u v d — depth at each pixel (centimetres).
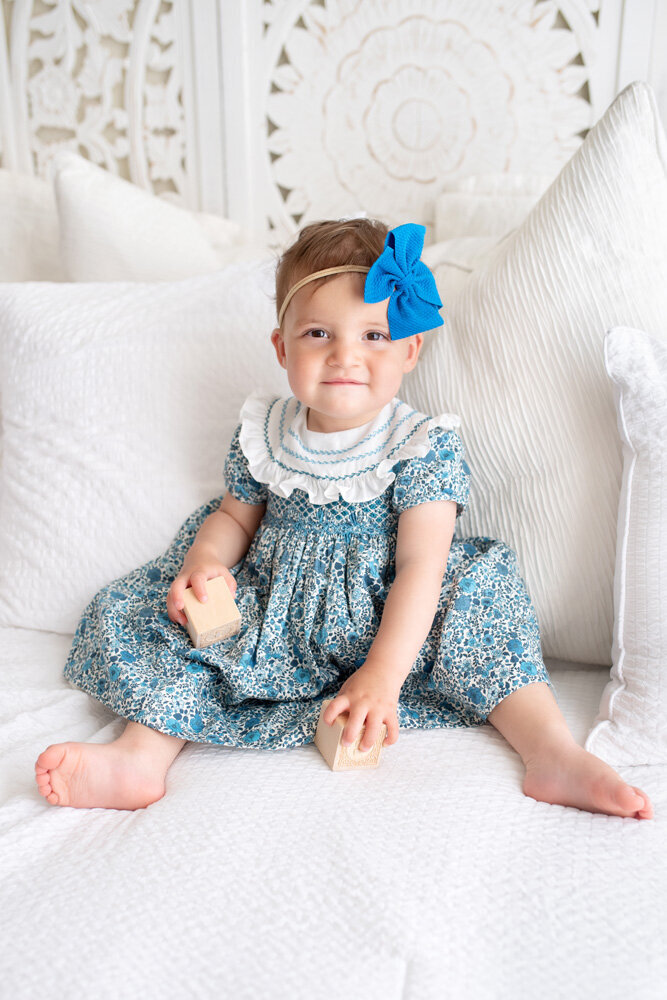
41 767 78
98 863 70
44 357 120
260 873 67
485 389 105
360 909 63
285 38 153
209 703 94
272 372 118
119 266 142
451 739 88
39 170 172
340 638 96
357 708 81
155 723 86
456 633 93
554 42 143
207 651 96
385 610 93
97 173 144
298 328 94
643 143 96
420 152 154
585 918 63
